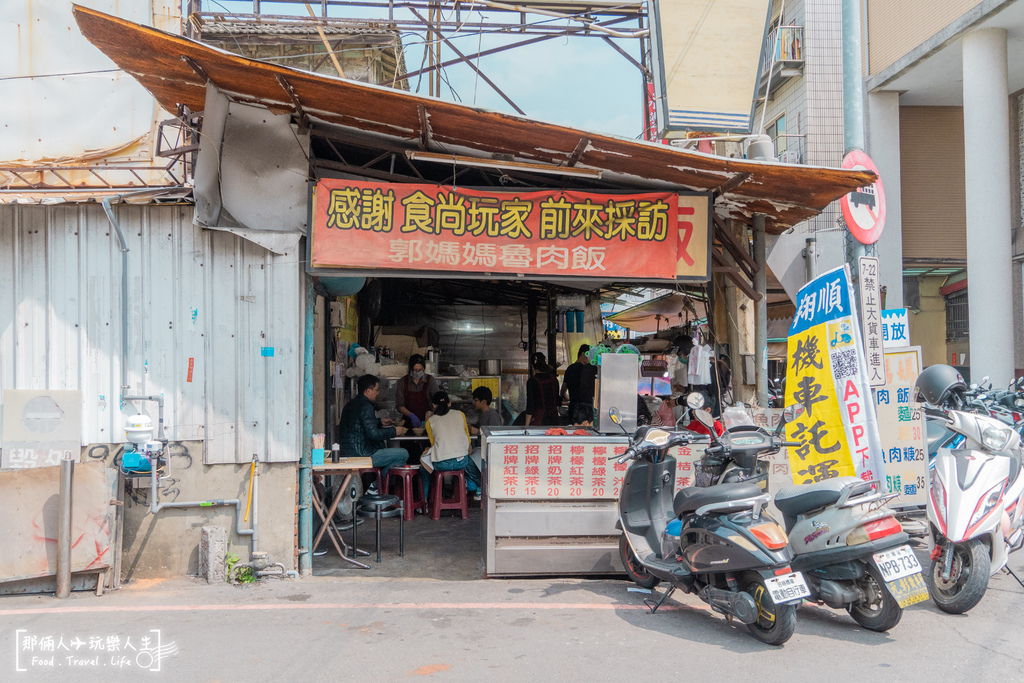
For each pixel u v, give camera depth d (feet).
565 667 11.54
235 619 13.91
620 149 16.08
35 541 15.43
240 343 17.01
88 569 15.46
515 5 27.22
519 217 17.11
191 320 16.88
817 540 13.01
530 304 37.01
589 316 37.01
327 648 12.38
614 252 17.43
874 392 20.75
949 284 49.37
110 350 16.67
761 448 14.03
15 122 20.11
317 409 21.63
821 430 15.79
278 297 17.13
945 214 48.24
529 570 16.93
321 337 22.02
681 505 13.65
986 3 36.29
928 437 21.52
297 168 17.04
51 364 16.52
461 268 16.98
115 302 16.74
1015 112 44.21
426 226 16.84
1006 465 14.42
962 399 16.74
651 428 15.58
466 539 21.03
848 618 14.06
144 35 13.43
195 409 16.81
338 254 16.60
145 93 20.25
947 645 12.51
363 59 31.96
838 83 45.85
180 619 13.91
